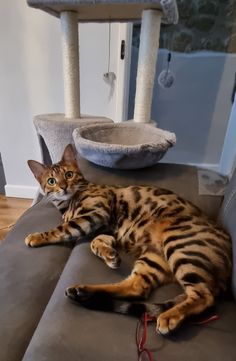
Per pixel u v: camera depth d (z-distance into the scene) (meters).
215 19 2.29
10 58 1.86
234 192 0.97
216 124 2.62
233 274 0.77
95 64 1.91
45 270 0.86
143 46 1.49
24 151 2.14
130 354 0.59
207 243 0.82
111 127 1.45
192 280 0.74
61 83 1.92
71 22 1.46
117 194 1.10
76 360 0.58
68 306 0.70
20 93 1.96
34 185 2.26
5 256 0.91
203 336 0.64
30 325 0.71
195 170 1.31
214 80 2.47
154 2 1.26
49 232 0.96
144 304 0.70
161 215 0.98
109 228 1.03
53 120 1.57
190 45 2.37
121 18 1.63
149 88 1.58
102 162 1.24
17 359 0.64
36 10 1.72
